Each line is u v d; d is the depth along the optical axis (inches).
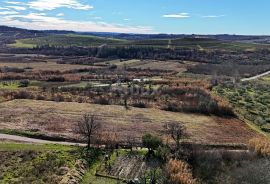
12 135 3331.7
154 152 2938.0
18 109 4249.5
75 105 4534.9
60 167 2593.5
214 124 3937.0
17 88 5531.5
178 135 3169.3
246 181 2640.3
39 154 2778.1
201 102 4478.3
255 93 5585.6
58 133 3373.5
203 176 2711.6
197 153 2906.0
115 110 4333.2
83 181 2468.0
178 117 4136.3
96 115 4067.4
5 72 7253.9
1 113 4035.4
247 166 2763.3
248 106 4768.7
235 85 6171.3
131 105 4603.8
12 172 2529.5
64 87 5536.4
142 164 2765.7
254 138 3334.2
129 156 2883.9
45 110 4239.7
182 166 2709.2
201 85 5664.4
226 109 4372.5
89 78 6609.3
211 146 3221.0
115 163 2770.7
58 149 2901.1
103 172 2620.6
